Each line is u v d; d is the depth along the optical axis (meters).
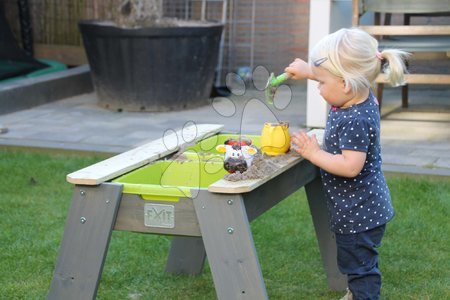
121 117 6.29
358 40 2.46
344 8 5.84
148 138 5.46
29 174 4.68
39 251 3.46
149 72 6.40
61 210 4.03
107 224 2.38
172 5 8.05
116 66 6.44
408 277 3.18
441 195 4.14
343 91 2.48
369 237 2.56
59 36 8.18
